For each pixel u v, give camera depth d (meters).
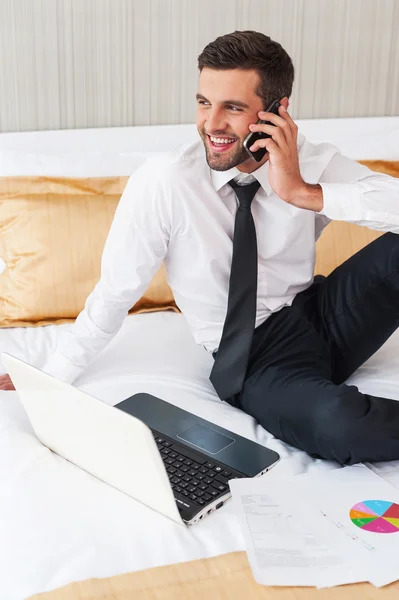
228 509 1.26
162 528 1.20
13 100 2.28
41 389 1.33
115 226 1.63
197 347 1.87
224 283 1.69
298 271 1.76
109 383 1.67
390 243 1.70
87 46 2.28
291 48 2.42
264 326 1.70
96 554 1.13
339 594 1.05
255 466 1.37
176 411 1.54
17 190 2.14
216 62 1.48
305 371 1.57
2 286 2.04
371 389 1.68
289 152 1.53
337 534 1.17
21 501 1.25
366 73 2.51
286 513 1.22
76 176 2.23
